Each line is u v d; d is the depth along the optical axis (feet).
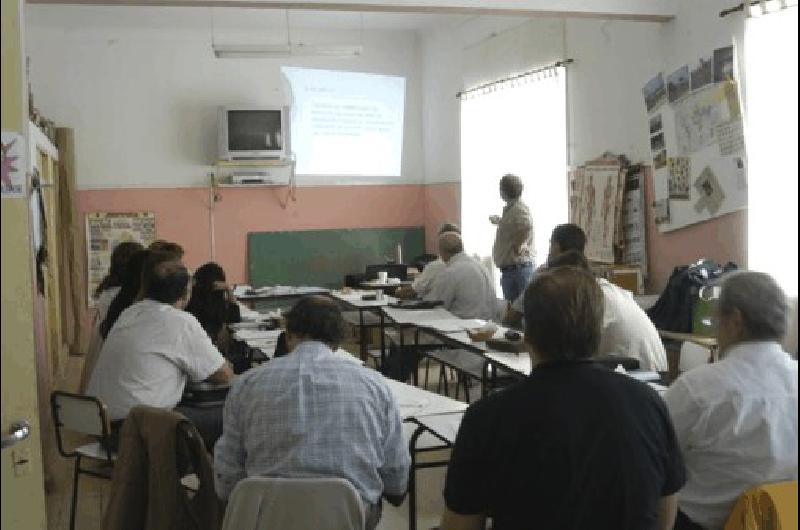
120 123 30.07
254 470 8.39
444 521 5.88
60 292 26.40
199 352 12.25
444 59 31.27
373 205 32.76
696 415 7.34
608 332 12.90
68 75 29.50
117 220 30.12
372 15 29.45
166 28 30.17
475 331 15.35
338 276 32.42
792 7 15.90
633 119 21.01
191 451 9.16
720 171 17.88
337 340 8.91
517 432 5.49
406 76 32.99
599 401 5.50
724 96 17.58
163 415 9.12
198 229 30.99
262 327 18.30
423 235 33.35
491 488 5.62
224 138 29.89
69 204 27.22
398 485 8.86
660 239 20.22
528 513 5.49
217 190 31.09
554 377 5.59
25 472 7.22
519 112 26.37
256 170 31.35
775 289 7.38
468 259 20.88
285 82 31.30
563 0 18.11
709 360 13.37
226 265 31.35
